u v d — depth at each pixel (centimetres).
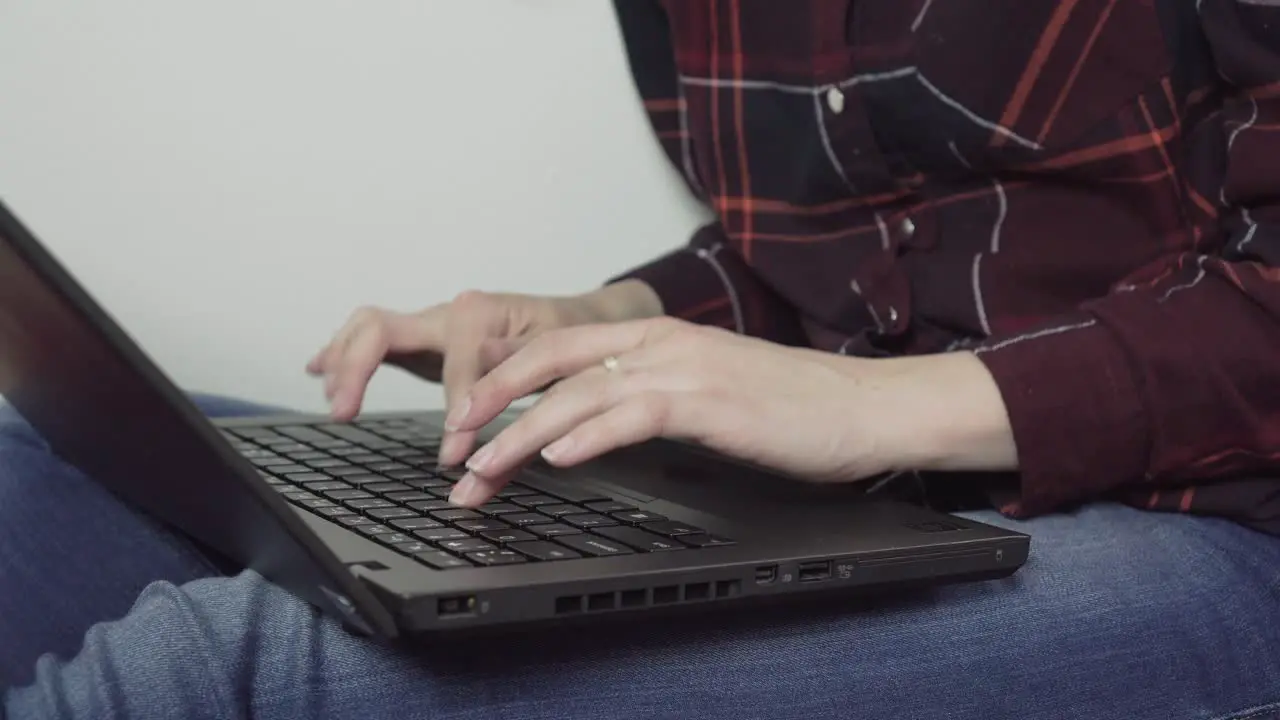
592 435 71
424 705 60
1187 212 98
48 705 56
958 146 103
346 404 99
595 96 132
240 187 125
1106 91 97
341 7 125
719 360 79
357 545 65
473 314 101
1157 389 83
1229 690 79
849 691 68
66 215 122
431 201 130
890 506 78
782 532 70
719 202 121
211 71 123
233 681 58
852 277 112
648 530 69
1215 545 86
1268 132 89
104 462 76
